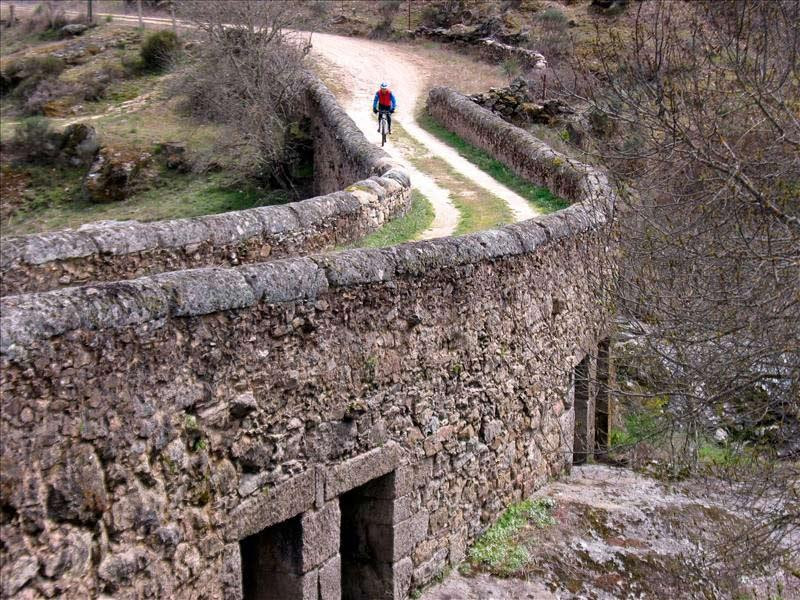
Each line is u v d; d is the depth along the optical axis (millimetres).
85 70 29141
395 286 6293
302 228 10195
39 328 3748
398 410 6406
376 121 22078
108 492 4078
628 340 11555
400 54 30672
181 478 4504
